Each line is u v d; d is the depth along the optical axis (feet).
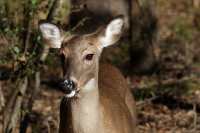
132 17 65.57
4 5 39.83
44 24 34.76
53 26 34.63
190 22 84.48
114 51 71.97
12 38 38.40
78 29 51.19
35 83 41.16
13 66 38.73
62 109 35.45
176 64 67.51
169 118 51.16
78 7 41.93
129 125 36.78
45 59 39.65
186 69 64.64
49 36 34.86
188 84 58.39
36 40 37.83
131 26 65.87
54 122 50.26
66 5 40.40
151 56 65.77
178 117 51.24
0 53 43.78
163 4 92.27
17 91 39.96
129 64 67.67
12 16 39.52
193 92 57.11
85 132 33.40
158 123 50.21
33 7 37.99
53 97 57.31
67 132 34.53
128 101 39.04
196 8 89.76
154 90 57.06
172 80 60.64
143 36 65.62
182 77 61.46
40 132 48.60
